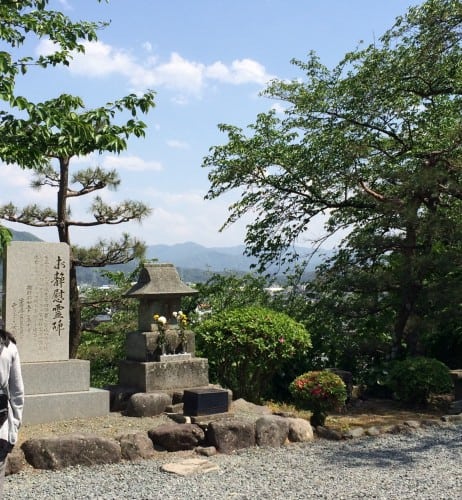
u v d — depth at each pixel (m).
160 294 9.79
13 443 4.60
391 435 8.48
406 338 13.02
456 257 11.89
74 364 8.70
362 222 15.25
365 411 10.59
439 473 6.59
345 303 12.95
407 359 11.25
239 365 10.63
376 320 13.50
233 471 6.64
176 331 9.87
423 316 12.53
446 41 13.27
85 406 8.60
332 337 12.53
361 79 14.01
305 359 12.17
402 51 13.80
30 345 8.59
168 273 10.12
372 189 14.52
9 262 8.51
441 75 14.01
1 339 4.65
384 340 13.25
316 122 14.73
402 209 12.34
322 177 14.51
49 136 7.59
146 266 10.11
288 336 10.28
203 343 10.47
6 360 4.60
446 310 12.05
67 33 8.95
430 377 10.66
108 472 6.55
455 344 13.83
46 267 8.75
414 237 12.96
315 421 8.70
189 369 9.70
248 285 15.24
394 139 15.11
